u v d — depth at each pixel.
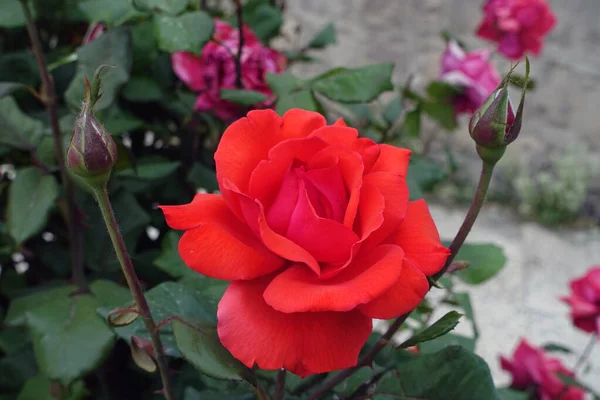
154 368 0.37
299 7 2.14
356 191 0.32
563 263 1.96
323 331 0.32
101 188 0.30
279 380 0.37
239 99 0.52
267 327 0.32
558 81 2.12
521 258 1.96
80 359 0.46
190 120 0.62
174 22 0.48
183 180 0.64
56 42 0.69
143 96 0.56
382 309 0.31
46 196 0.48
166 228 0.65
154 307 0.38
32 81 0.60
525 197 2.17
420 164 0.64
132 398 0.66
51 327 0.47
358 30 2.19
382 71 0.51
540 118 2.19
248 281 0.33
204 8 0.59
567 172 2.11
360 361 0.38
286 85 0.52
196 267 0.32
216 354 0.34
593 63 2.05
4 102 0.51
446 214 2.17
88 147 0.29
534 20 0.98
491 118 0.31
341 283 0.32
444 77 0.81
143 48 0.56
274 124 0.35
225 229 0.33
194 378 0.54
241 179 0.33
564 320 1.71
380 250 0.33
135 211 0.54
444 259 0.33
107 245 0.55
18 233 0.48
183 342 0.34
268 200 0.34
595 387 1.48
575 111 2.13
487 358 1.55
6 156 0.61
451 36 0.86
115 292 0.50
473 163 2.26
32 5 0.49
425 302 0.56
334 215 0.33
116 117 0.55
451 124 0.82
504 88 0.31
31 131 0.50
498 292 1.79
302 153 0.33
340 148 0.32
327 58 2.22
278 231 0.33
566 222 2.17
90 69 0.47
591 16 2.00
